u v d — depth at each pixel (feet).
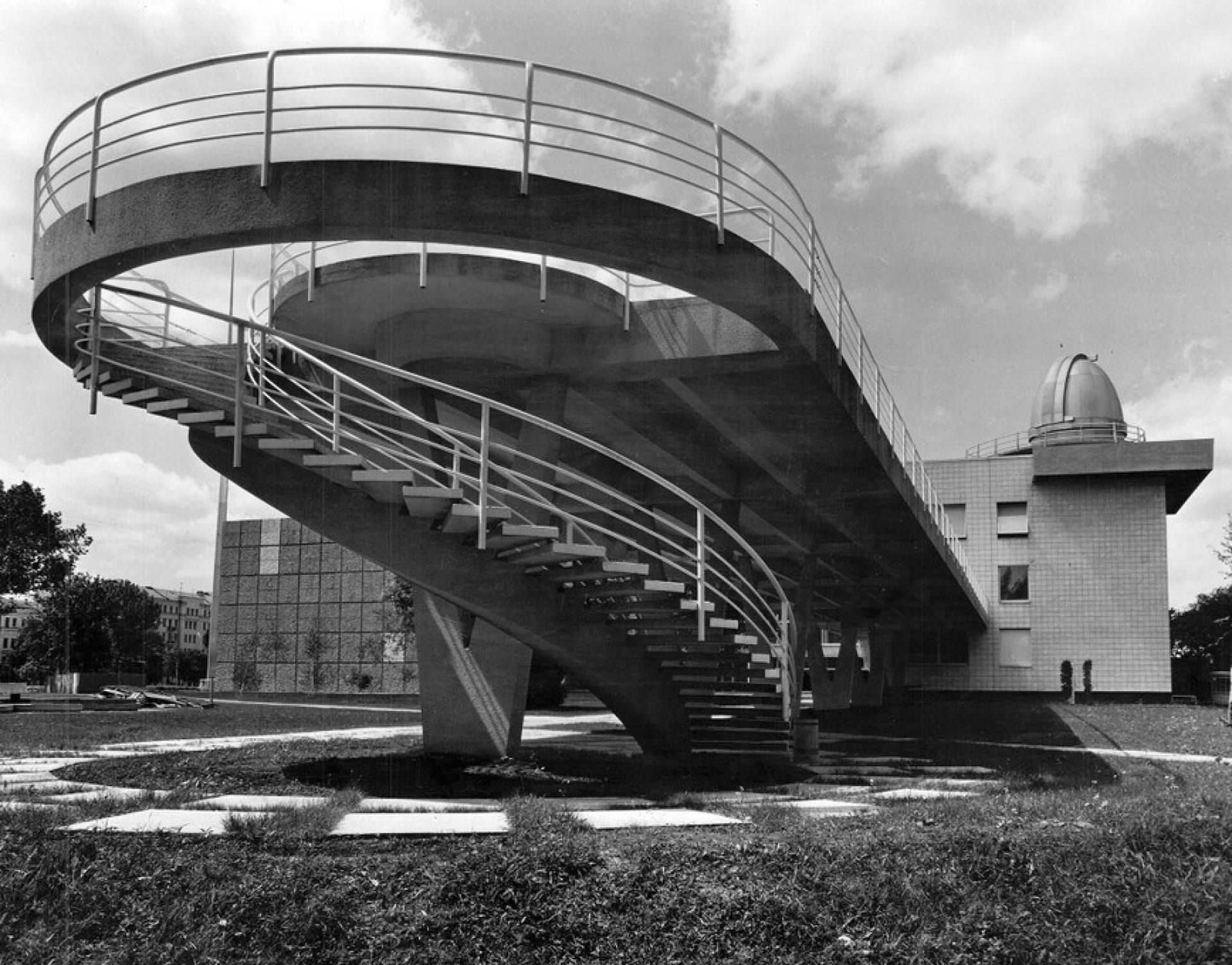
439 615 50.98
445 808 31.53
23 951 18.24
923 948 20.13
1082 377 162.50
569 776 43.06
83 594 164.76
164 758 45.09
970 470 146.51
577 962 19.40
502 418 59.26
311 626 155.53
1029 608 143.02
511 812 28.45
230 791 35.37
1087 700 138.31
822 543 88.38
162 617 205.36
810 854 23.09
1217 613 211.61
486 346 49.75
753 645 47.93
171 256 37.88
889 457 64.49
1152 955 20.35
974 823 27.14
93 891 20.30
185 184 36.73
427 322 49.14
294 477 42.19
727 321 47.32
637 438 66.44
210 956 18.49
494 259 45.21
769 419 54.13
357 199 36.11
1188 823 26.22
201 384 44.50
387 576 143.13
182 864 21.52
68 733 63.05
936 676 146.20
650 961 19.49
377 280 44.96
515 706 50.06
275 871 21.22
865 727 91.50
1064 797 35.32
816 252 46.24
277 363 48.88
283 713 96.58
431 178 36.42
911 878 22.44
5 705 110.52
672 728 51.11
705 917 20.58
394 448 40.70
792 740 57.67
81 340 42.45
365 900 20.36
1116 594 140.36
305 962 18.80
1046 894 22.24
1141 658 138.62
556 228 37.45
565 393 51.42
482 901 20.51
